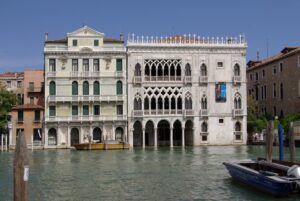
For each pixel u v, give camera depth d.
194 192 22.22
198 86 67.81
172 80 67.38
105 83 66.56
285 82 71.88
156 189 23.27
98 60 66.75
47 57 65.75
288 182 19.34
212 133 67.81
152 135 68.69
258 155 44.31
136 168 33.22
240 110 68.25
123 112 66.50
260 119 72.69
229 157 42.47
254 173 21.70
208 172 30.14
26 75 74.44
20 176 12.61
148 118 66.50
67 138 65.69
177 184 24.84
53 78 65.69
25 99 74.12
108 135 66.31
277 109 74.81
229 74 68.44
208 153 48.78
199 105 67.69
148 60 67.19
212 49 68.19
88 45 66.50
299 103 67.19
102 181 26.31
